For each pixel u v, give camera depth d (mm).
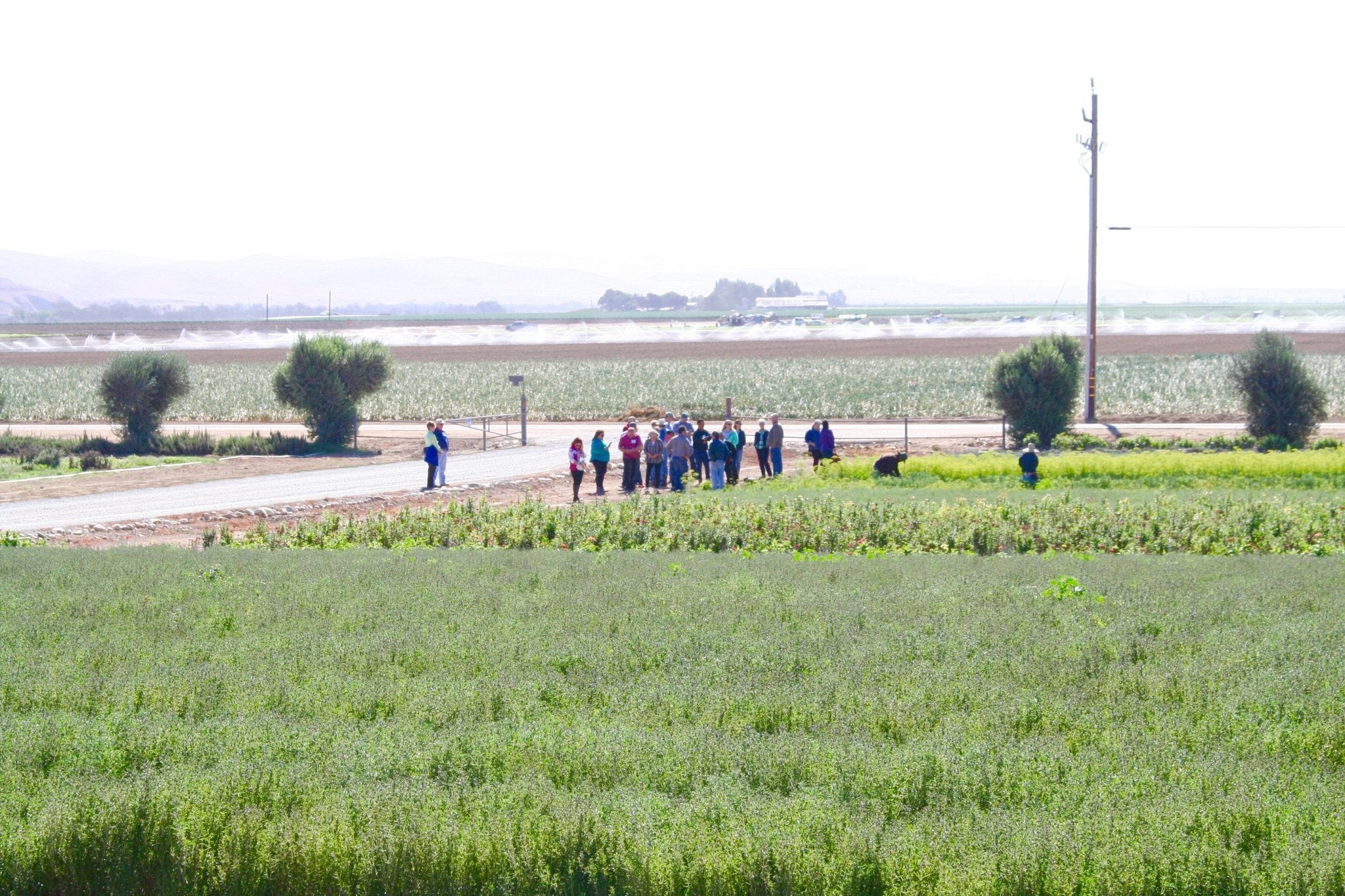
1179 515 75000
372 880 21125
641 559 63281
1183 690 32094
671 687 32156
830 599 47656
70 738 27703
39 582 53562
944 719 29328
